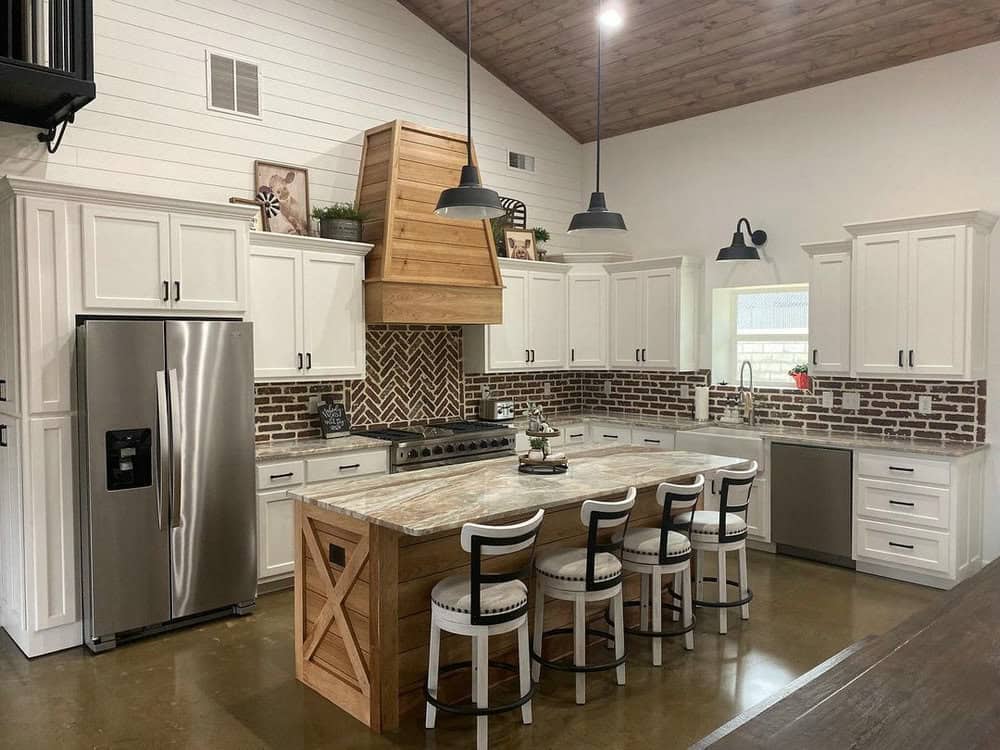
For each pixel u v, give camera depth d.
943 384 5.16
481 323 5.97
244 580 4.38
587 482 3.71
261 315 4.87
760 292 6.39
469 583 3.09
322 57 5.57
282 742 2.99
